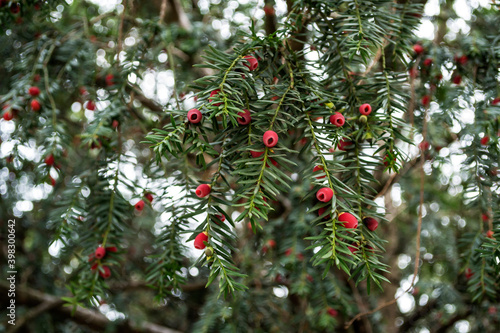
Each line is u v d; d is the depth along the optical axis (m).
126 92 0.70
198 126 0.42
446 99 0.67
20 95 0.68
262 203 0.40
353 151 0.48
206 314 0.88
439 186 1.16
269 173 0.41
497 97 0.62
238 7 1.11
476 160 0.61
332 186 0.41
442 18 0.89
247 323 0.89
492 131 0.60
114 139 0.67
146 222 1.27
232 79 0.43
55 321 1.28
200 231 0.43
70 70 0.74
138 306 1.45
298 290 0.81
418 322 1.33
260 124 0.43
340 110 0.49
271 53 0.48
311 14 0.55
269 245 0.91
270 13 0.84
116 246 0.63
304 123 0.44
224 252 0.42
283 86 0.46
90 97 0.76
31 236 1.25
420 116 0.70
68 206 0.63
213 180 0.44
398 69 0.76
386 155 0.47
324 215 0.41
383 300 1.32
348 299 0.86
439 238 1.09
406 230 1.35
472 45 0.64
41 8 0.72
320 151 0.42
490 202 0.61
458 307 1.00
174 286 0.62
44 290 1.30
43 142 0.67
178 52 1.04
